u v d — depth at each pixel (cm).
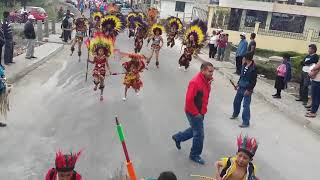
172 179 430
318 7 3672
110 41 1312
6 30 1611
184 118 1193
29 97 1276
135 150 937
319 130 1181
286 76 1468
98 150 920
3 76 1016
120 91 1417
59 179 488
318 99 1261
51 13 4644
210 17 3853
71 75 1619
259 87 1686
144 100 1336
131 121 1126
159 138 1022
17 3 4494
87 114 1155
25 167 822
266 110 1376
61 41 2478
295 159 985
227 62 2259
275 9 3725
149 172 839
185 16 5325
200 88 855
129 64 1293
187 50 1880
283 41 3706
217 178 546
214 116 1249
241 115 1275
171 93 1460
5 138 948
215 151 979
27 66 1650
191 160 909
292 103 1451
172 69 1905
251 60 1142
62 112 1157
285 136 1135
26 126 1030
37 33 2439
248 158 527
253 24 3803
